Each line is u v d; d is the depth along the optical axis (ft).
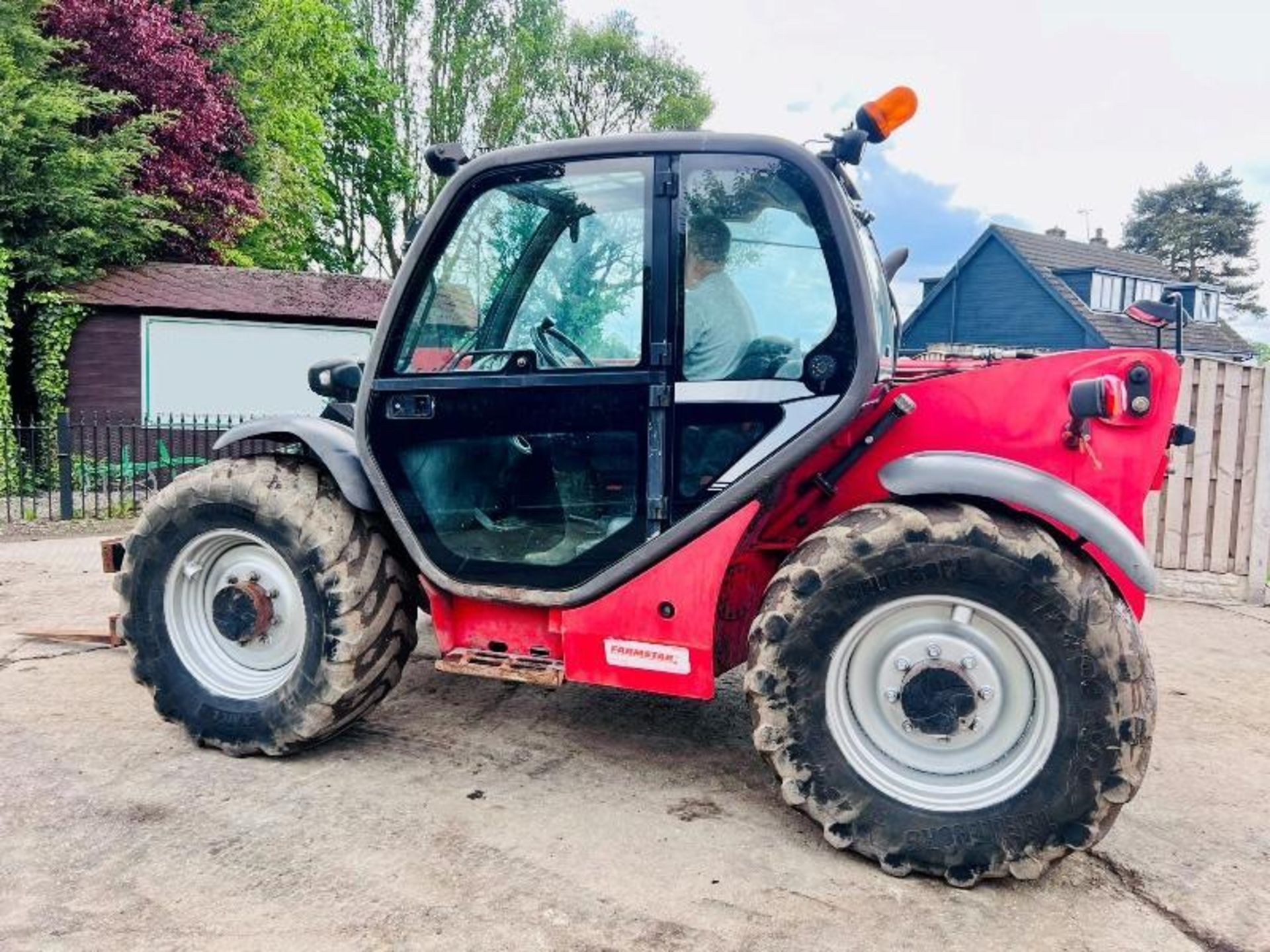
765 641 7.89
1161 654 15.16
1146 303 9.75
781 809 8.93
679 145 8.28
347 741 10.37
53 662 13.05
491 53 84.17
